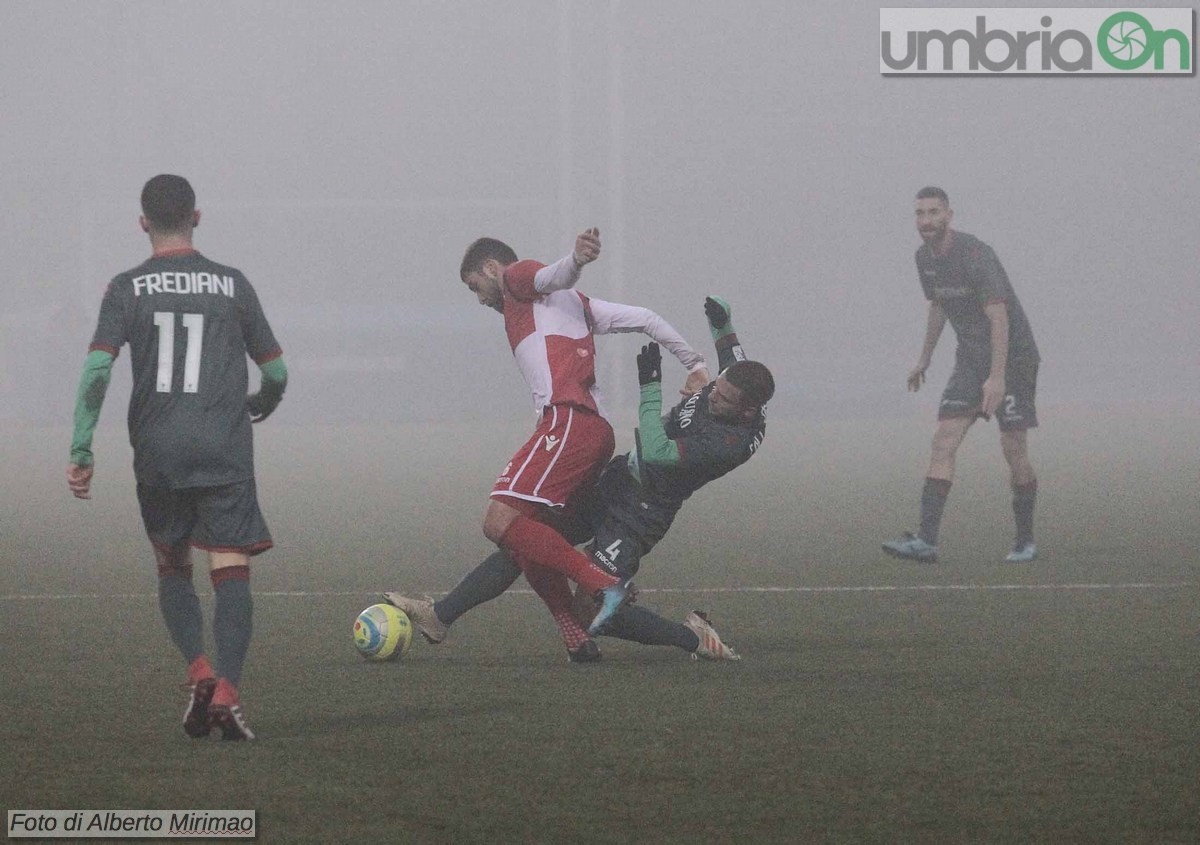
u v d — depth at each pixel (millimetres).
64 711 16609
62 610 24609
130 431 15555
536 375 19969
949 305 30688
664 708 16703
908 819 12570
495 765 14227
